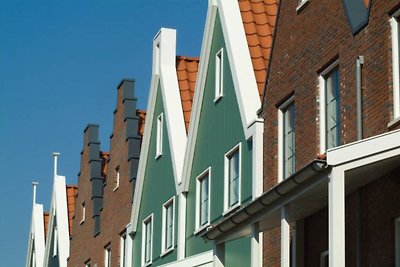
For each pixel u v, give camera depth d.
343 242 18.06
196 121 32.59
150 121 37.38
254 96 28.86
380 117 21.20
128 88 40.38
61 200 50.06
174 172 34.22
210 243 30.69
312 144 24.31
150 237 36.53
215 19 31.70
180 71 36.75
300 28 25.58
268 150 27.12
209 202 30.98
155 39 37.41
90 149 44.78
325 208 21.69
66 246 48.56
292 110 26.19
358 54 22.36
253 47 29.97
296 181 19.30
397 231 19.77
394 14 21.16
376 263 20.25
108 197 42.06
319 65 24.25
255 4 31.30
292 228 24.52
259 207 21.03
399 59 20.94
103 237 42.12
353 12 22.77
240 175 28.73
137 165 38.94
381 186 20.19
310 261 22.97
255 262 21.69
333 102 23.77
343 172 18.39
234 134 29.50
